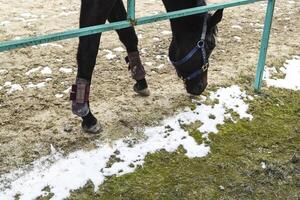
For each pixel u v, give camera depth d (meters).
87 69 2.59
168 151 2.70
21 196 2.29
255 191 2.42
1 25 4.34
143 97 3.20
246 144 2.81
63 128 2.80
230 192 2.41
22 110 2.96
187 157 2.66
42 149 2.61
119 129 2.84
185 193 2.38
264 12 5.14
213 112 3.09
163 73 3.57
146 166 2.56
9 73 3.43
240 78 3.55
